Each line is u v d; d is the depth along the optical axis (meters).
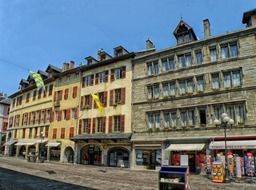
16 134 47.66
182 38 27.88
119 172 23.11
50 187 12.85
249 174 19.94
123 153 29.52
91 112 33.50
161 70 27.91
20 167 24.14
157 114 27.19
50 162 34.44
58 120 38.00
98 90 33.53
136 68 30.28
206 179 18.98
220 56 24.06
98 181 15.84
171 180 8.34
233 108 22.38
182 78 25.84
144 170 26.05
